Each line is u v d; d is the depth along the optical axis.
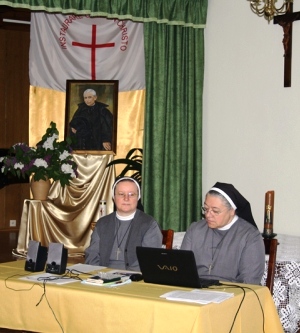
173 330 2.77
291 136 5.67
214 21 6.27
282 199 5.74
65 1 6.09
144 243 4.00
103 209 6.48
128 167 6.69
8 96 9.21
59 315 3.12
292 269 4.30
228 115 6.15
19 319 3.24
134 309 2.88
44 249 3.59
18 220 9.41
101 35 7.11
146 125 6.43
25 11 8.63
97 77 7.17
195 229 3.87
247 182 6.00
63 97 7.59
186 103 6.42
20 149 6.87
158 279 3.23
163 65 6.38
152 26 6.36
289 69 5.65
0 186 6.99
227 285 3.23
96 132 7.15
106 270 3.62
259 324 3.16
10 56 9.20
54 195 7.34
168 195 6.45
